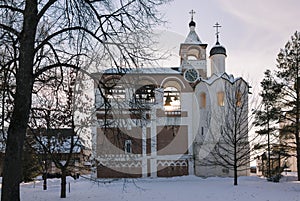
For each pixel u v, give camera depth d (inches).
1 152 660.1
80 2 475.5
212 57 1775.3
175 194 813.9
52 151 885.2
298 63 1145.4
